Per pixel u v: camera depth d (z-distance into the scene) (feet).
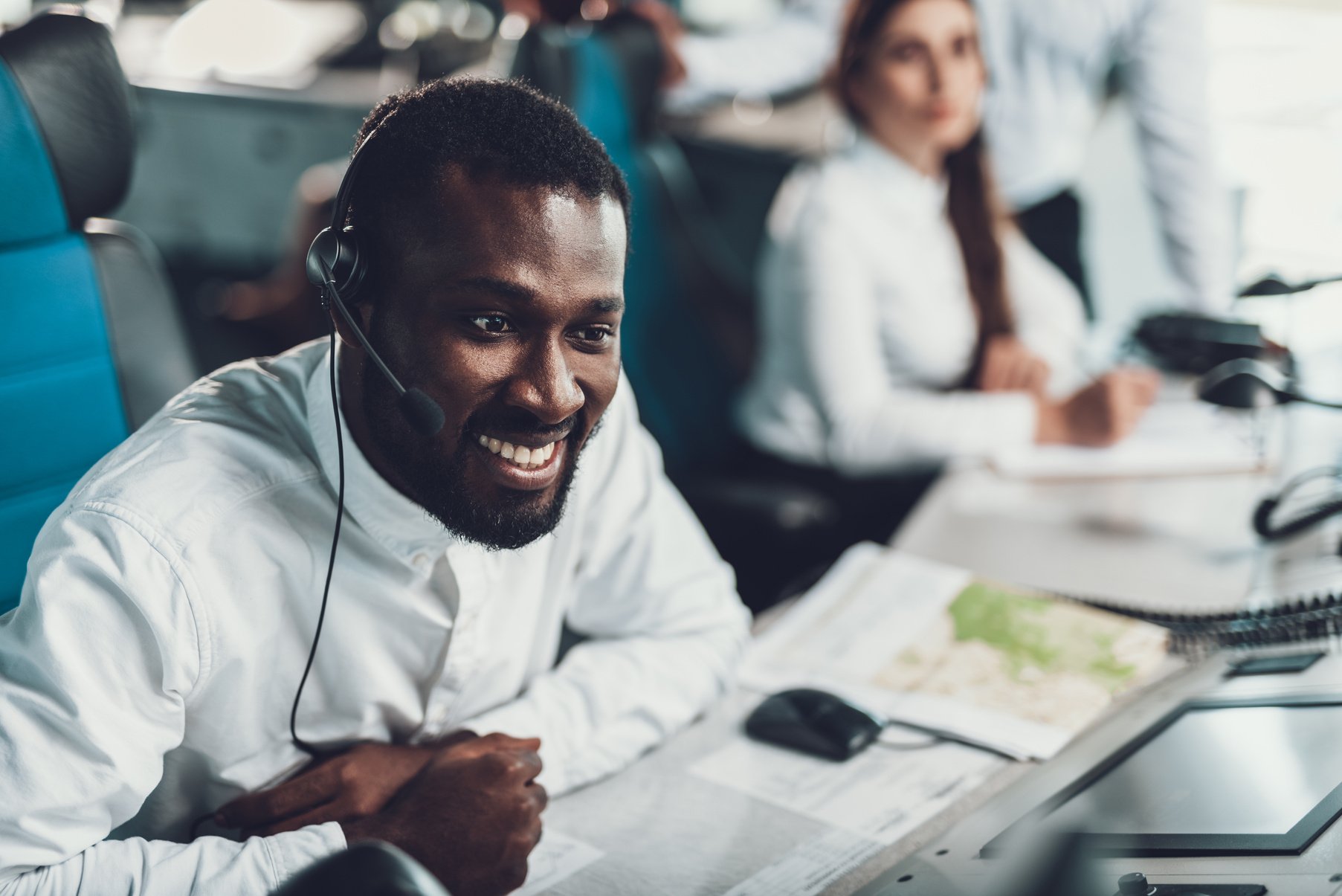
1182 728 3.12
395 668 3.20
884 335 6.95
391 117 2.67
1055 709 3.44
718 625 3.81
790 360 6.85
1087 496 5.04
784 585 5.54
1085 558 4.44
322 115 10.03
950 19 6.46
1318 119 7.79
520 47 5.87
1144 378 5.75
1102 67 7.57
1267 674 3.32
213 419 2.95
